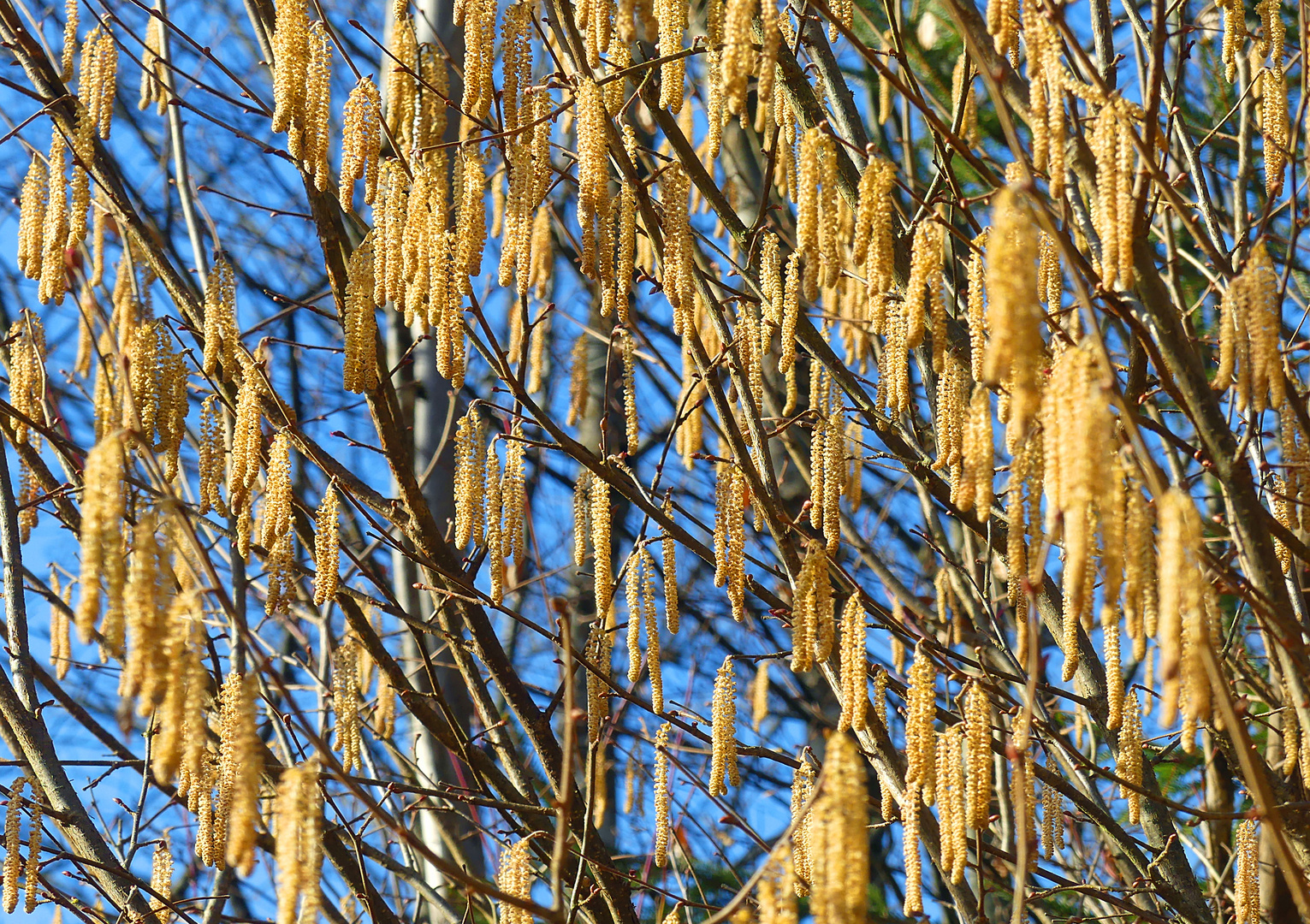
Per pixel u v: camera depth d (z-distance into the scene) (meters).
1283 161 5.33
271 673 3.62
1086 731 8.38
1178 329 4.64
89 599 3.32
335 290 6.61
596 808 7.90
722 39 5.47
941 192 6.65
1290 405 5.07
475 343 5.72
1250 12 8.82
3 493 6.80
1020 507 4.18
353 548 11.23
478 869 9.55
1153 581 3.63
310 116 5.35
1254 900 5.53
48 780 6.80
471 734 12.49
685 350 6.90
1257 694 6.66
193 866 11.36
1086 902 8.47
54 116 5.94
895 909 9.62
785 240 6.61
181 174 8.23
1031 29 4.16
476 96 5.23
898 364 5.63
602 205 5.03
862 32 9.77
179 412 5.57
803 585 5.02
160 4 8.38
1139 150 4.27
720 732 5.46
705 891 10.36
